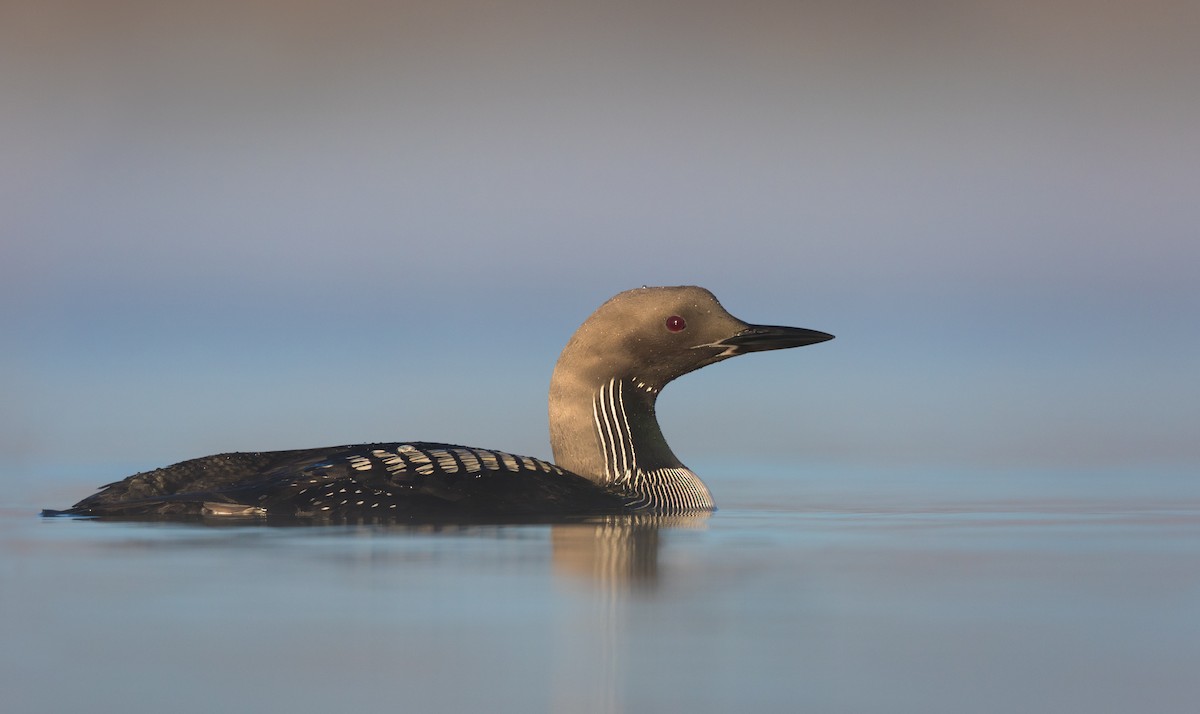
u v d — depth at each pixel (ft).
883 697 26.68
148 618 31.99
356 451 47.85
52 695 26.55
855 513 50.52
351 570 36.99
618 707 26.07
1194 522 48.06
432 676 27.73
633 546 41.63
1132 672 28.27
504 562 38.40
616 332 50.85
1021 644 30.37
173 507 45.34
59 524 44.27
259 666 28.37
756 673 28.14
